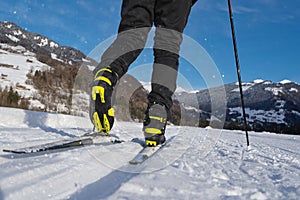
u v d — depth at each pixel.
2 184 0.72
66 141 1.40
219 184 1.03
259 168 1.44
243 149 2.31
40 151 1.23
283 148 2.96
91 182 0.88
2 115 3.97
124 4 1.82
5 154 1.12
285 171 1.40
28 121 3.91
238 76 2.80
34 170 0.88
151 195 0.81
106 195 0.76
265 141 4.10
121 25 1.78
